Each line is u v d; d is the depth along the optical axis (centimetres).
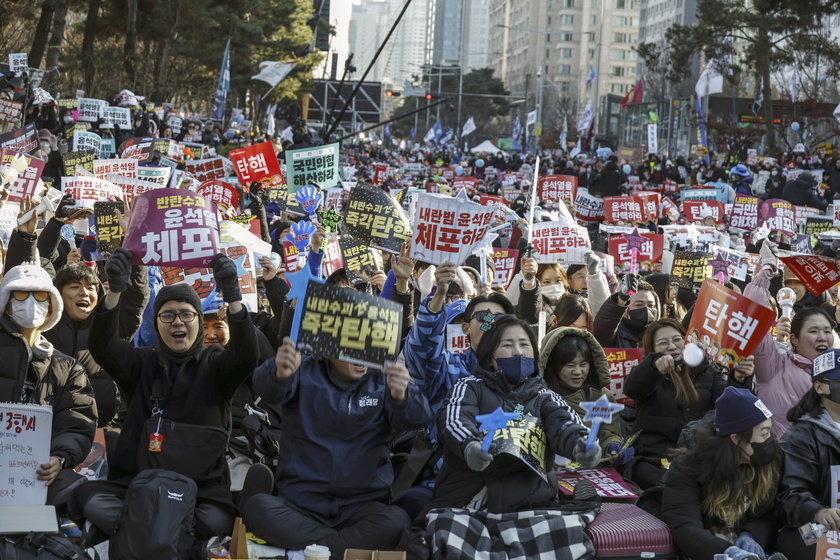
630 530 575
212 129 4166
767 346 728
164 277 791
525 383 582
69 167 1386
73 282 714
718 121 5972
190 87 5909
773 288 1168
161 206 624
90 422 612
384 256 1078
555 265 951
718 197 2756
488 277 949
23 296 585
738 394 580
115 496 576
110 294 586
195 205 627
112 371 598
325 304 557
